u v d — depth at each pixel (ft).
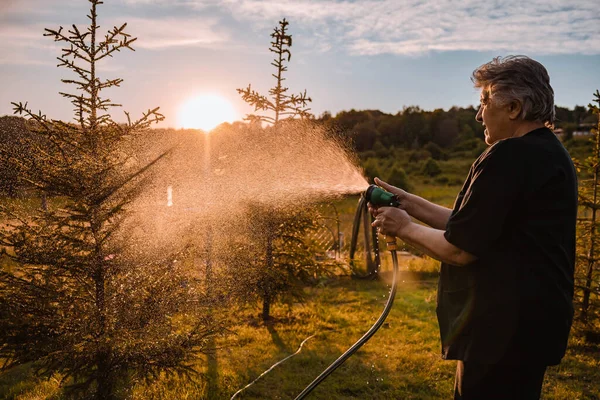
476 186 6.23
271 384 14.30
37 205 10.11
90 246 10.00
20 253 9.62
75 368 9.90
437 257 6.73
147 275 10.73
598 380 14.93
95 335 9.87
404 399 13.74
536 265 6.21
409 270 30.07
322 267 21.50
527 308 6.15
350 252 29.43
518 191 6.10
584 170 18.15
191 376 13.65
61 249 9.73
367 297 24.45
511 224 6.26
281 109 18.99
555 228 6.23
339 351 16.93
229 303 14.52
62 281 10.21
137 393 12.17
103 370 10.14
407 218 7.13
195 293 11.44
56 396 12.41
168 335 10.50
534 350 6.27
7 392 12.95
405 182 110.52
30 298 9.81
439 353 16.81
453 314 6.82
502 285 6.25
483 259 6.41
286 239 19.93
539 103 6.44
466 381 6.63
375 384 14.47
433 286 26.99
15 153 9.73
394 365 15.81
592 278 17.72
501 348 6.25
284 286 19.74
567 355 16.83
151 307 10.58
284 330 19.08
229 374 14.65
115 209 9.73
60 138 9.92
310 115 18.99
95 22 9.90
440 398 13.79
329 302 23.53
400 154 176.35
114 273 10.47
